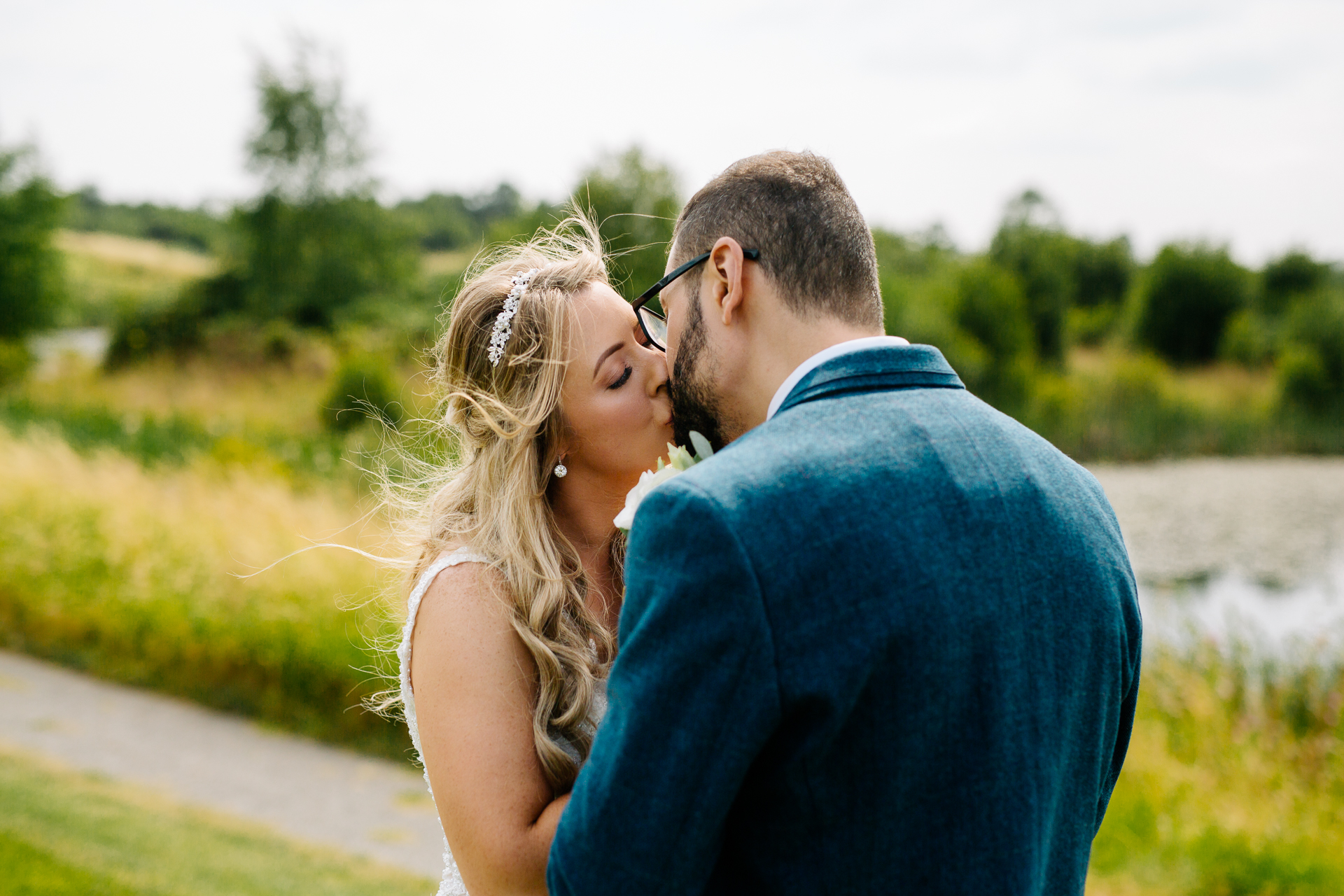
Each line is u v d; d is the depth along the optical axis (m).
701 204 1.28
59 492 8.97
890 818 0.98
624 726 0.99
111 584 7.54
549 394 1.57
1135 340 32.78
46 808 4.76
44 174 24.97
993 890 0.97
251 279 29.20
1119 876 4.35
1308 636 7.34
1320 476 20.31
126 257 50.59
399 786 5.82
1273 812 4.80
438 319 1.99
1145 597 10.84
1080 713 1.11
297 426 17.81
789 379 1.18
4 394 19.38
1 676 7.05
